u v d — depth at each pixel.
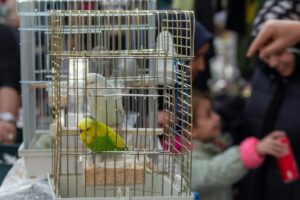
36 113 1.89
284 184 2.39
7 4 3.60
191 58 1.29
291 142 2.41
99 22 1.39
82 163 1.37
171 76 1.38
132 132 1.41
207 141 2.53
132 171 1.32
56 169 1.32
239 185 2.54
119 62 1.43
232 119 2.83
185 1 3.39
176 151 1.39
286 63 2.37
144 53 1.33
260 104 2.49
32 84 1.73
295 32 1.80
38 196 1.37
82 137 1.31
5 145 2.11
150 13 1.36
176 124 1.41
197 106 2.52
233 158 2.36
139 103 1.48
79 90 1.33
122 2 1.79
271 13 2.44
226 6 3.74
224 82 4.24
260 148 2.33
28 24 1.75
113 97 1.34
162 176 1.40
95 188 1.33
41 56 1.81
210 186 2.39
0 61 2.83
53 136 1.41
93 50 1.40
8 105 2.78
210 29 3.39
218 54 4.53
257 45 1.85
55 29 1.31
